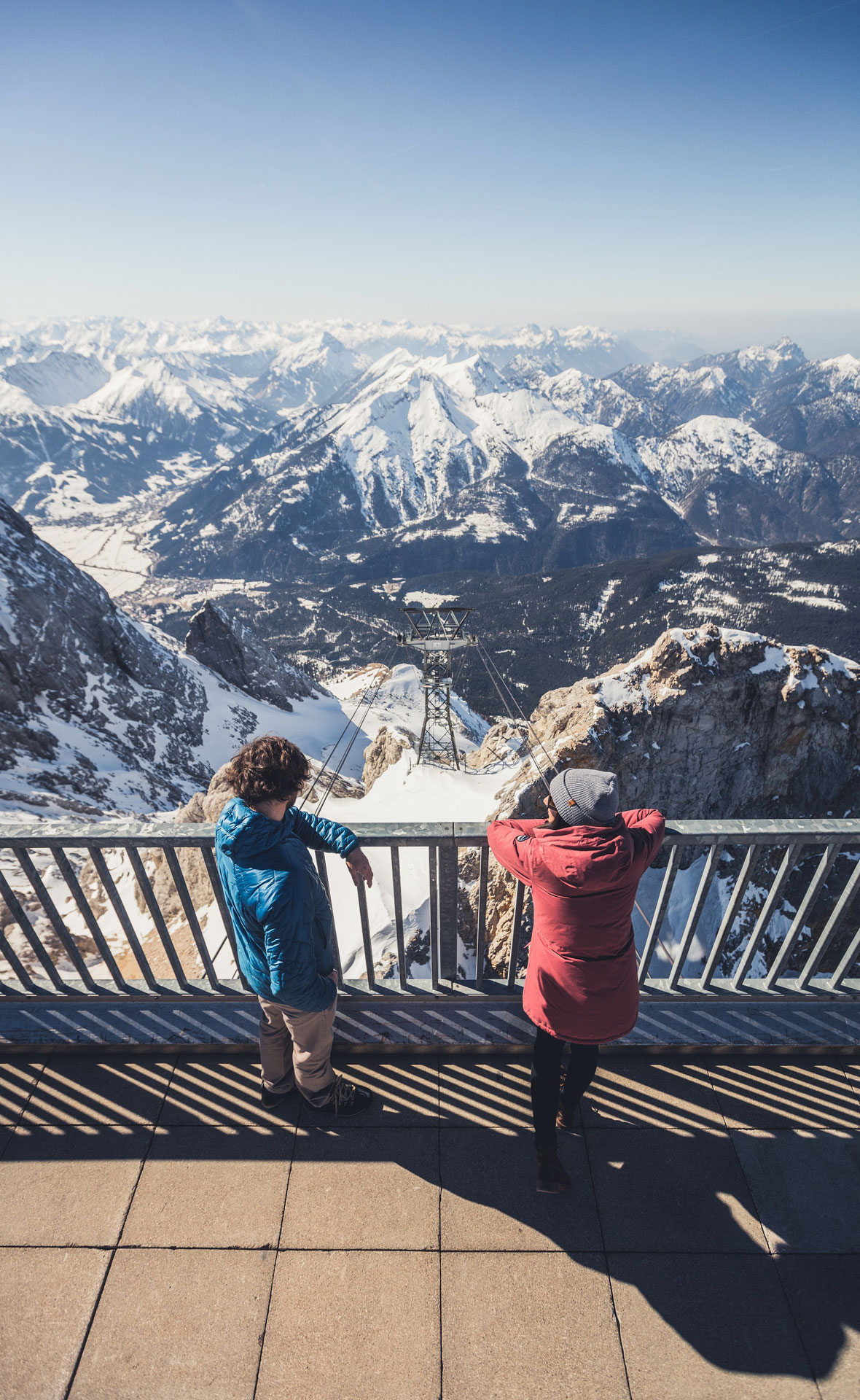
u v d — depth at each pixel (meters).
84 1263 3.13
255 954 3.04
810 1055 4.07
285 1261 3.14
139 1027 4.03
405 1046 4.02
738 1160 3.58
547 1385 2.74
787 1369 2.79
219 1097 3.85
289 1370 2.77
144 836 3.47
